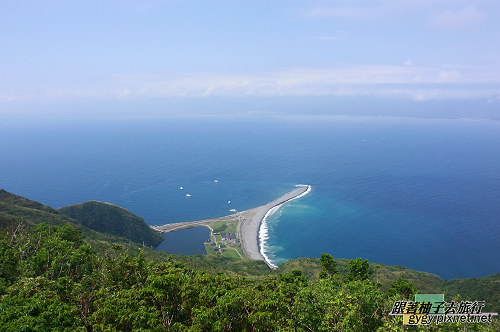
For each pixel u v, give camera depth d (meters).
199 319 30.66
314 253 155.88
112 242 128.12
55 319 29.66
